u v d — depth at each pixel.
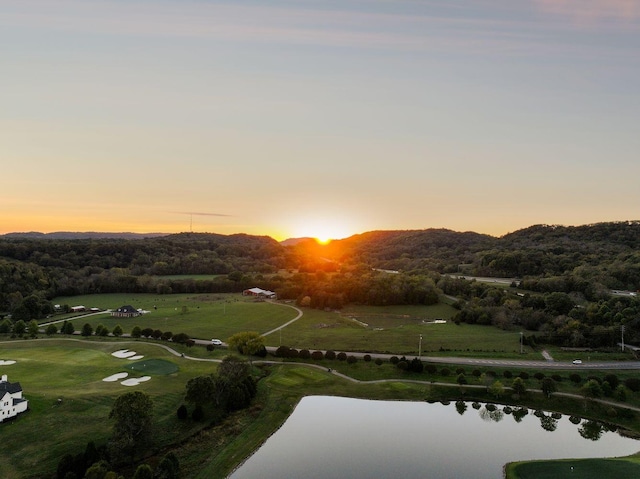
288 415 100.06
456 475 75.81
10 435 77.75
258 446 85.62
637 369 123.12
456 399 110.75
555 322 157.25
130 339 151.12
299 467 77.75
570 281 193.75
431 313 195.38
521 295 190.62
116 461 73.19
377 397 110.81
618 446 88.81
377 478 74.38
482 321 172.62
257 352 134.25
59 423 82.69
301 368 125.69
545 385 107.62
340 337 156.38
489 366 125.44
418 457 82.06
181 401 96.69
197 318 185.00
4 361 120.75
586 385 107.00
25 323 170.25
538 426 97.56
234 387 99.12
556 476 74.88
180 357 130.50
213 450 81.88
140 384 105.12
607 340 143.62
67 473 66.94
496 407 107.25
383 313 198.00
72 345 141.25
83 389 98.94
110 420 84.75
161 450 79.62
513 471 76.31
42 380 104.56
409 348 143.12
